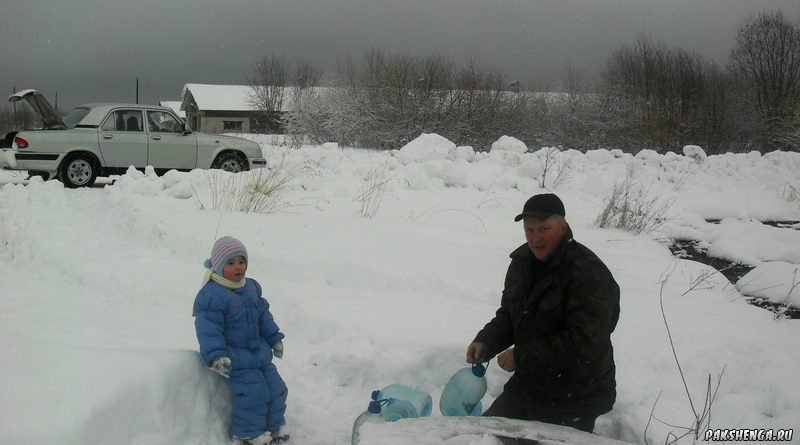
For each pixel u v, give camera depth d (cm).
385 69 3234
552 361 342
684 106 3772
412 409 386
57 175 1387
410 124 3203
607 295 340
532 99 3684
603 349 346
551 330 349
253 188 993
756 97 4012
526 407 372
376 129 3219
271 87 4841
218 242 393
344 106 3234
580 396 354
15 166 1360
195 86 5981
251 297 398
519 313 359
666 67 3784
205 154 1498
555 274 344
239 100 5831
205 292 384
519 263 363
